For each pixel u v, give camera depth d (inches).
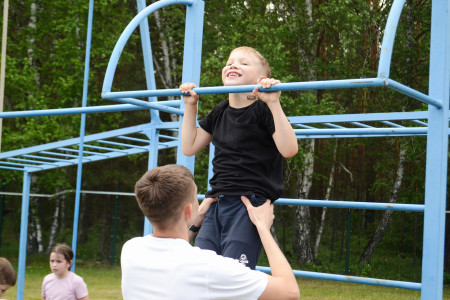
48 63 605.6
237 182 90.7
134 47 689.0
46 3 596.4
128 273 72.1
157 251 71.4
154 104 119.1
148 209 71.6
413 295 424.5
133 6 676.7
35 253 637.9
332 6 517.0
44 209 693.3
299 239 552.4
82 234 665.6
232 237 86.9
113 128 646.5
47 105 571.2
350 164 643.5
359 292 433.1
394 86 78.1
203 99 509.7
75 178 673.6
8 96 611.2
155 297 69.2
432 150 90.4
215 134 96.9
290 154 86.3
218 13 613.0
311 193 653.3
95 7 574.2
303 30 550.9
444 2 91.7
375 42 548.1
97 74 667.4
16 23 635.5
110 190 702.5
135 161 650.2
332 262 545.0
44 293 187.5
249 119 92.6
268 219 86.2
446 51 90.8
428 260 88.4
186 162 125.8
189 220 74.5
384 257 541.6
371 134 150.5
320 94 583.5
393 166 577.0
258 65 98.0
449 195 547.2
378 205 125.1
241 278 68.4
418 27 573.6
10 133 561.0
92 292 418.9
